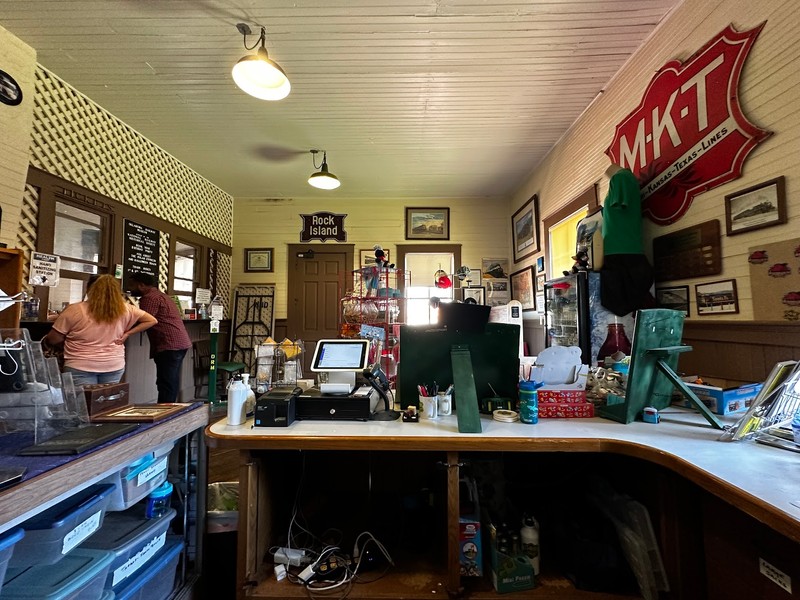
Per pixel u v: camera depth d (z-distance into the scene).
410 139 3.88
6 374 0.99
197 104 3.24
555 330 2.75
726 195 1.79
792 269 1.49
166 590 1.27
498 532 1.37
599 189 3.03
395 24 2.30
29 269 2.67
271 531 1.52
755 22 1.63
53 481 0.77
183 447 1.48
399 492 1.94
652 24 2.28
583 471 1.77
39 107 2.74
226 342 5.44
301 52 2.57
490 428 1.36
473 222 5.67
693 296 1.99
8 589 0.86
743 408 1.53
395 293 2.27
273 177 4.93
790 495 0.82
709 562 1.11
